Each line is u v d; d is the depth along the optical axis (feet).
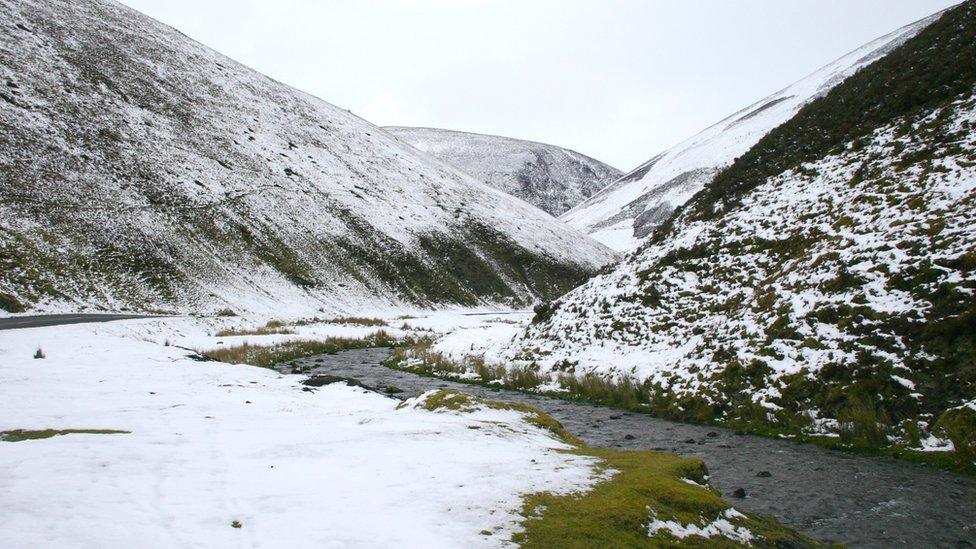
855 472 26.58
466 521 13.46
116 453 18.74
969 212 37.93
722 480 25.94
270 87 303.07
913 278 36.24
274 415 30.94
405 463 18.88
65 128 159.53
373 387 53.06
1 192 122.52
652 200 476.54
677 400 42.50
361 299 184.24
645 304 60.80
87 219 133.39
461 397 33.24
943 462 26.50
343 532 12.56
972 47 59.21
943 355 31.19
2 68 163.63
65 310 103.30
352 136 309.22
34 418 25.79
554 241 324.39
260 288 156.25
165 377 44.55
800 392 35.86
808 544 16.37
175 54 257.14
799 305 42.14
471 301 229.86
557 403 47.39
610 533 13.23
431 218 268.00
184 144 195.62
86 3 246.06
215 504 14.25
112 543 11.27
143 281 127.34
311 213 209.97
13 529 11.48
